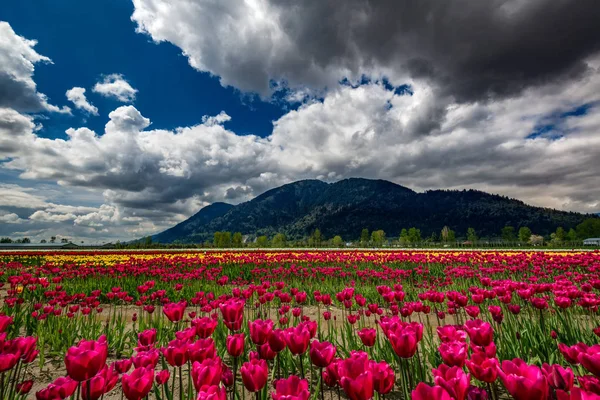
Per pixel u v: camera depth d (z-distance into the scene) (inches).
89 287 482.3
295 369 177.8
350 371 84.4
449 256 787.4
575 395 68.4
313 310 401.4
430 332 212.1
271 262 809.5
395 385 174.7
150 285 359.3
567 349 119.0
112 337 239.6
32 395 165.8
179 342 118.0
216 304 239.1
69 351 91.4
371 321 330.3
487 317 262.5
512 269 563.2
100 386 90.7
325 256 842.8
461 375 79.7
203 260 824.3
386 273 555.5
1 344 128.5
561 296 237.0
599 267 530.0
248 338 207.9
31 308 322.3
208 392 76.3
